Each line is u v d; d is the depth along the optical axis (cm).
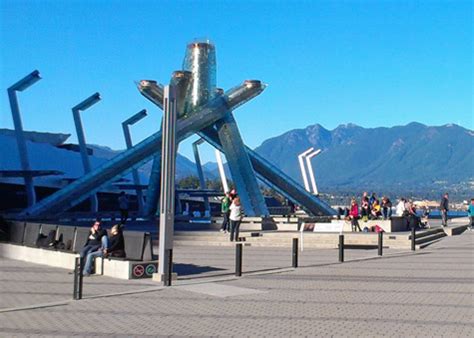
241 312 1183
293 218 4156
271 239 2827
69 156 6812
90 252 1725
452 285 1534
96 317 1134
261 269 1861
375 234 2817
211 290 1452
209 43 4384
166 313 1173
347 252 2477
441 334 986
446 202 4056
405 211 3647
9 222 2408
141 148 4166
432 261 2100
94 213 4734
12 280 1619
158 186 4450
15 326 1054
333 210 4709
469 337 964
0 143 5819
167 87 1595
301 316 1142
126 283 1555
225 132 4434
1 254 2267
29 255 2095
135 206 7575
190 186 12750
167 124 1582
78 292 1326
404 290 1453
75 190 3975
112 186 5381
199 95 4322
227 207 3034
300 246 2694
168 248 1589
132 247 1722
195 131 4306
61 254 1911
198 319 1116
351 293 1409
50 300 1316
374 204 3597
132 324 1072
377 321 1094
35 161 6206
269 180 4678
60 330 1023
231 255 2344
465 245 2795
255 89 4359
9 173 4184
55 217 3916
